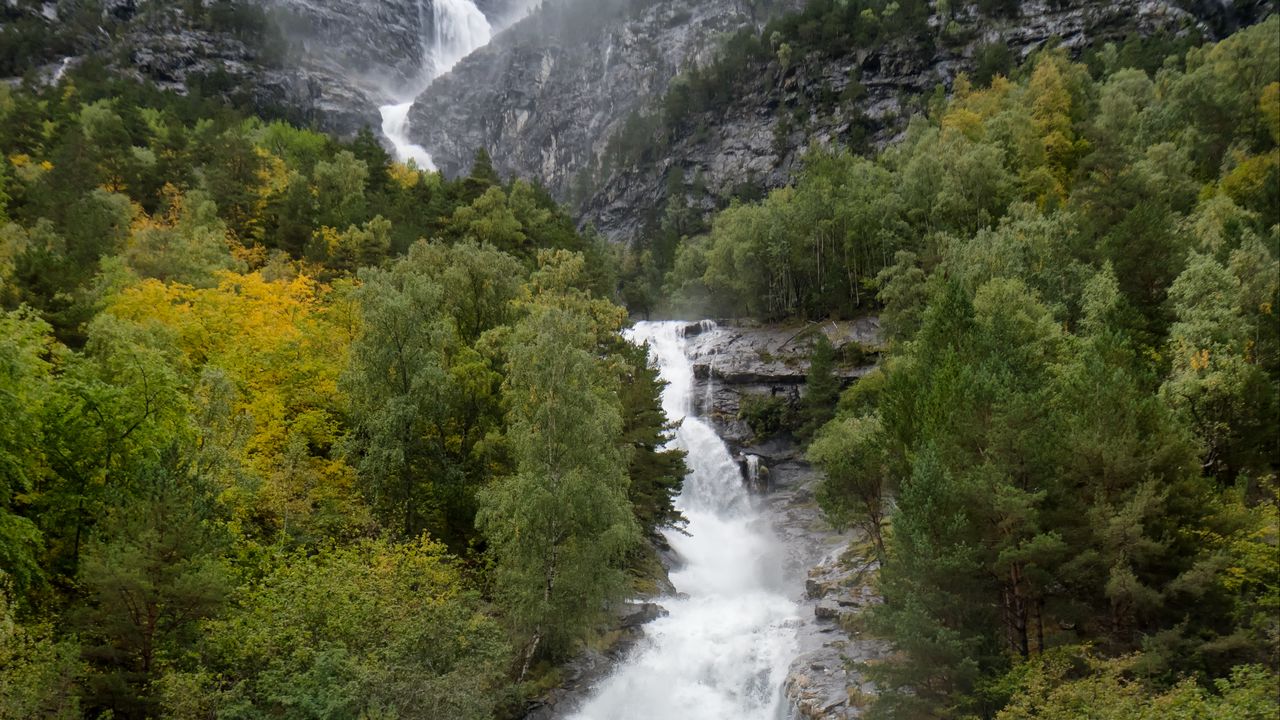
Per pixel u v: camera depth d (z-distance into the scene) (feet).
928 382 126.62
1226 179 227.81
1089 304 150.51
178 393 111.86
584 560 120.26
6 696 72.23
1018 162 301.22
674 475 178.91
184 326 152.05
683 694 128.06
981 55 517.14
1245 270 135.13
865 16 600.80
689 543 213.46
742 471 255.50
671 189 625.41
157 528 87.04
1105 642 95.25
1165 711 69.82
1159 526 90.07
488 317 171.22
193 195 267.39
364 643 92.32
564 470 124.57
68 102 381.19
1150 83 336.29
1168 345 136.77
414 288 146.30
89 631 85.20
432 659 94.89
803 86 622.54
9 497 89.71
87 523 102.83
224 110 482.28
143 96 463.01
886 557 122.21
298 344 161.68
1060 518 95.20
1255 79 283.79
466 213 299.99
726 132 651.25
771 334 301.63
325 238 254.06
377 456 131.75
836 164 386.11
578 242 360.28
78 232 191.93
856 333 281.95
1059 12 529.86
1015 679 84.58
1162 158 242.58
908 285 246.88
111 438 104.42
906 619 90.02
